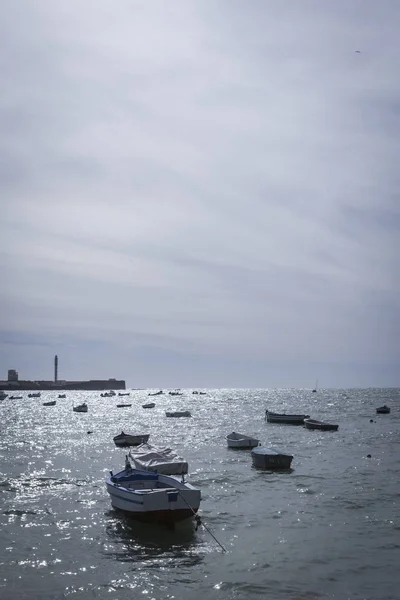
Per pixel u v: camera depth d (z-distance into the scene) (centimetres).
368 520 3134
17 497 3788
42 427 9988
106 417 12725
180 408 16562
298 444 6912
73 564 2495
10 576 2356
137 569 2430
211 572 2388
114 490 3322
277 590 2198
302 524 3062
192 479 4416
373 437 7712
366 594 2161
